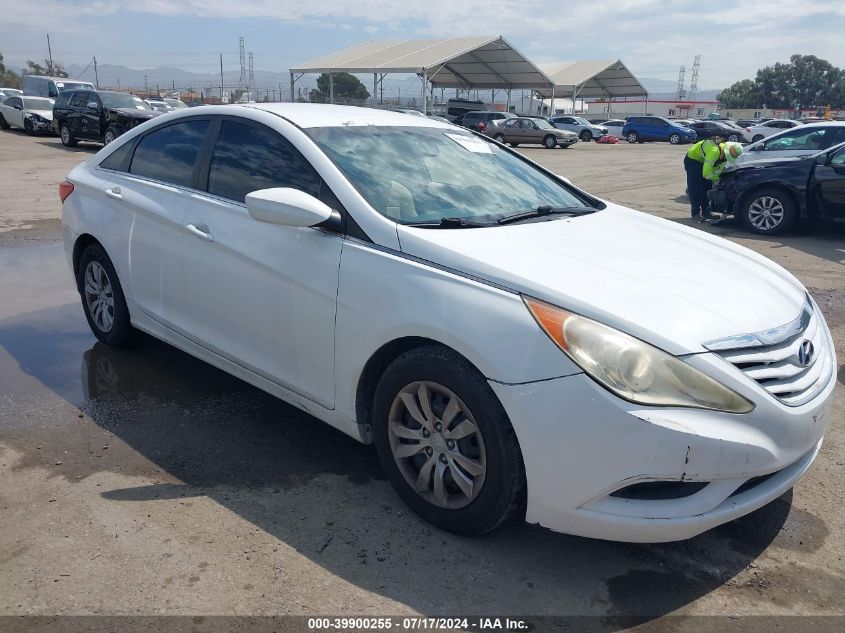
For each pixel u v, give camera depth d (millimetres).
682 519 2377
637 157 27484
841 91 114562
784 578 2641
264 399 4039
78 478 3160
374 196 3098
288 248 3150
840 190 9062
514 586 2549
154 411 3850
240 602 2418
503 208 3426
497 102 73188
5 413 3777
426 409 2738
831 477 3354
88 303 4734
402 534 2818
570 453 2375
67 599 2404
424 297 2660
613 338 2373
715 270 2994
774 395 2471
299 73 43969
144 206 3965
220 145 3721
